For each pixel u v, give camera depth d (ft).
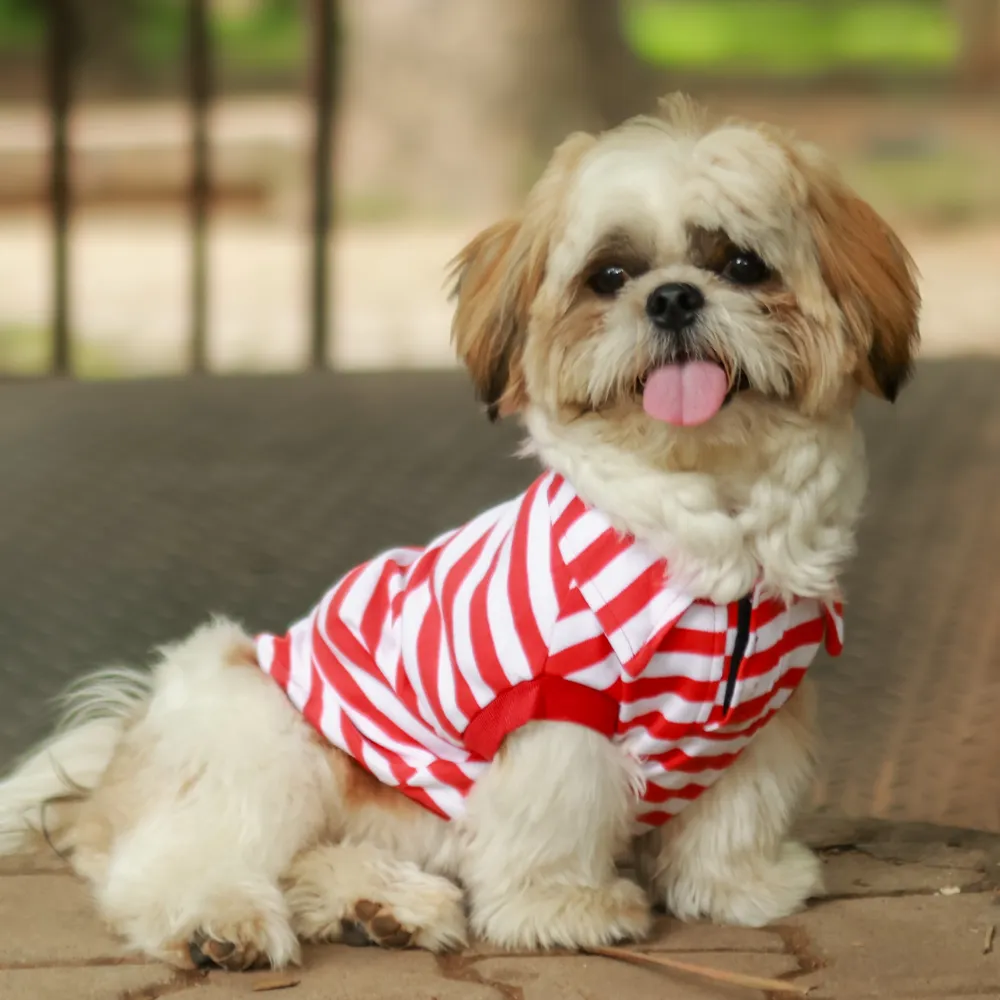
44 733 16.98
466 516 24.89
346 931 12.16
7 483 26.86
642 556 11.51
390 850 12.92
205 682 12.98
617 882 12.50
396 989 11.45
